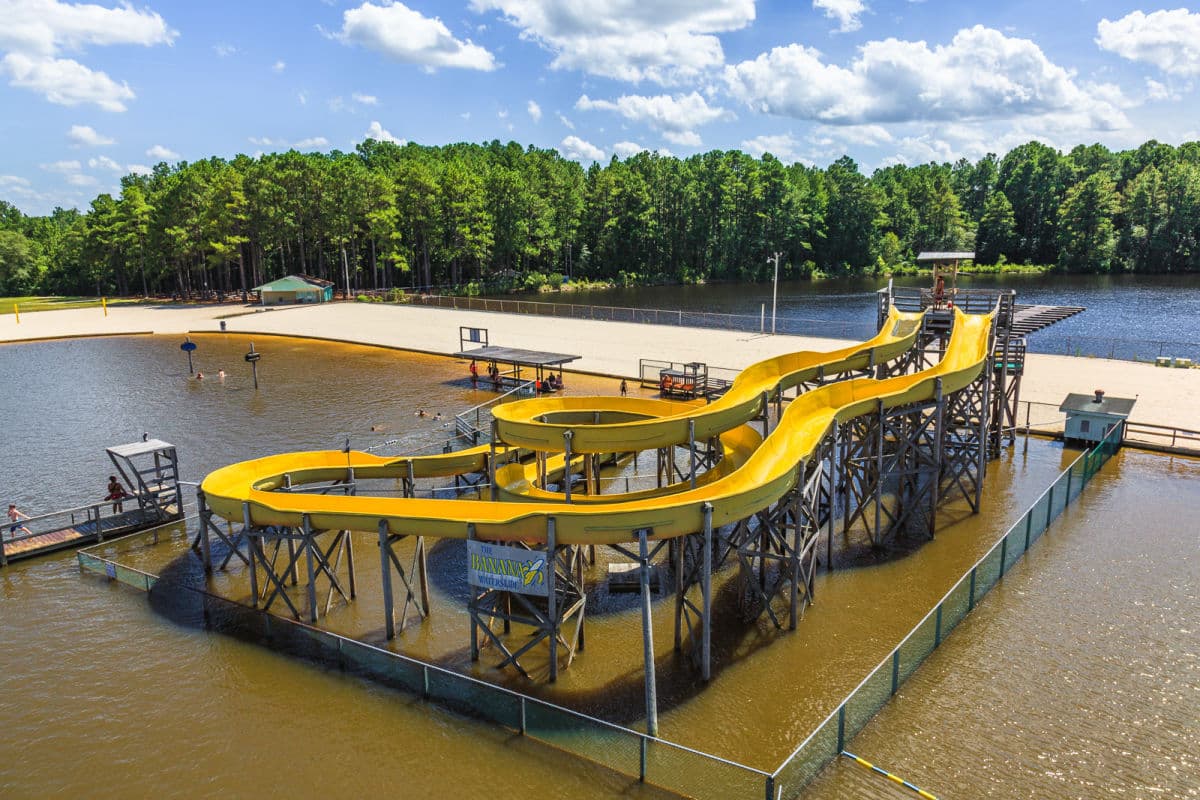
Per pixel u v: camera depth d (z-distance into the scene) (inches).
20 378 2787.9
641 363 2460.6
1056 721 821.2
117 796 738.8
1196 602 1063.6
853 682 909.2
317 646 971.9
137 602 1128.2
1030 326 1764.3
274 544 1342.3
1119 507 1401.3
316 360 3068.4
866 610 1076.5
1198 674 901.2
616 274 7249.0
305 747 801.6
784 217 7401.6
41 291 7066.9
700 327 3469.5
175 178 5984.3
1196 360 2787.9
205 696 895.1
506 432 1154.0
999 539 1300.4
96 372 2878.9
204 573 1233.4
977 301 1718.8
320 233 5556.1
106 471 1727.4
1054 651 952.9
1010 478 1585.9
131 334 3811.5
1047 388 2191.2
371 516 985.5
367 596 1147.9
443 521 943.0
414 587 1171.3
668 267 7426.2
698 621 1059.9
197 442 1937.7
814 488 1080.2
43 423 2148.1
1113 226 7298.2
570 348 3038.9
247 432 2020.2
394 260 5684.1
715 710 858.8
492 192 6353.3
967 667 922.1
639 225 7140.8
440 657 979.9
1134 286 5969.5
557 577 1053.2
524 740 804.6
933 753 773.9
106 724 848.3
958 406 1631.4
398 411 2219.5
